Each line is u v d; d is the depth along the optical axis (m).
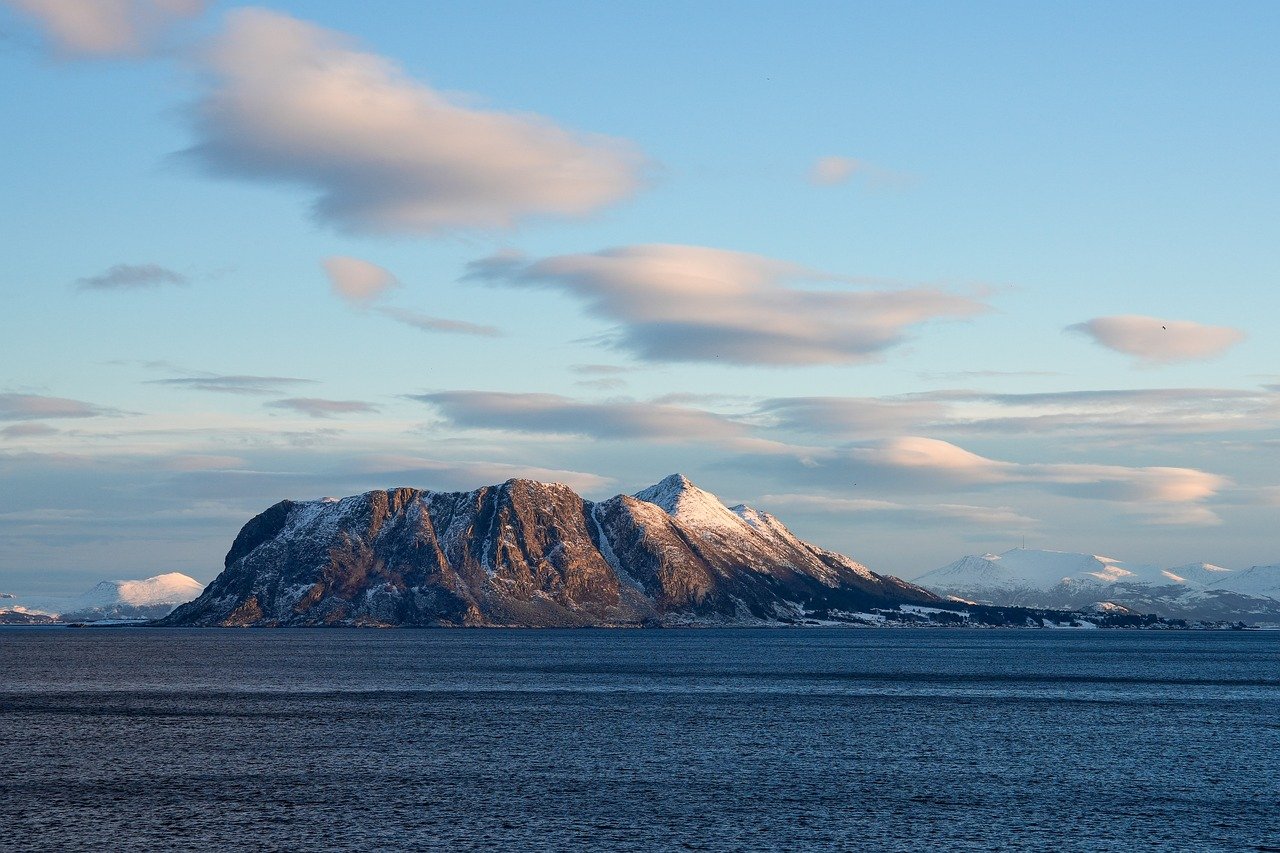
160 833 76.31
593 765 102.50
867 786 93.12
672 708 153.50
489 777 96.19
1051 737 123.44
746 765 102.94
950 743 118.00
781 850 73.12
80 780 94.12
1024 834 77.25
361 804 85.06
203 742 115.88
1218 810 84.62
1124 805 86.12
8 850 72.25
